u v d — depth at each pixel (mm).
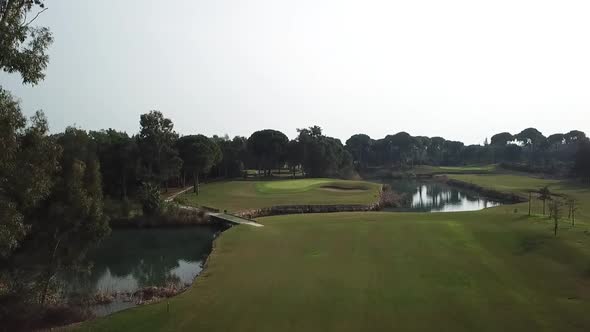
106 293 31750
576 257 31500
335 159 143875
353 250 36906
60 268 31797
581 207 64062
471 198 100750
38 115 24750
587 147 117500
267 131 134125
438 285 26953
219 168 134000
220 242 43000
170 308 24281
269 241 42406
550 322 21016
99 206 31812
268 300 25141
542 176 145750
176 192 94312
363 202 77312
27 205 23719
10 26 17922
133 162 82188
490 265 31000
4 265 29969
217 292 26953
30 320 25578
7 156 20547
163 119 86125
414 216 55219
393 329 20688
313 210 72688
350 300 24703
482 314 22203
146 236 56125
